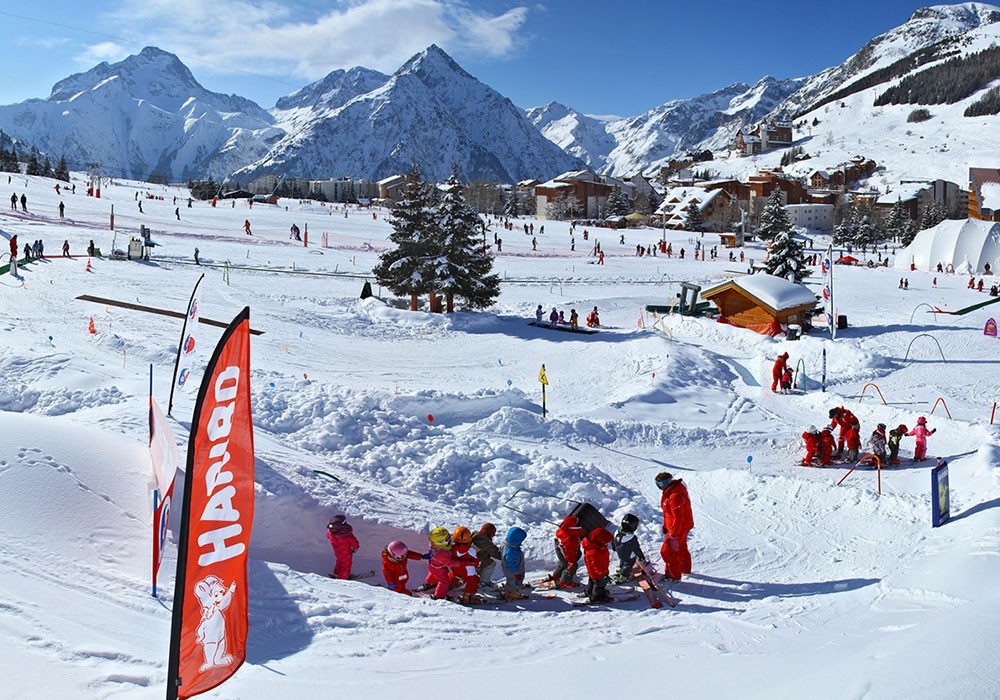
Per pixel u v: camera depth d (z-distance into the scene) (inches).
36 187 2925.7
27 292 1191.6
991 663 201.9
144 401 573.6
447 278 1448.1
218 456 194.2
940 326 1546.5
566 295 1876.2
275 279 1654.8
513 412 767.7
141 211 2586.1
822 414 942.4
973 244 2888.8
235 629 194.9
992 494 522.3
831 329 1424.7
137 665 259.9
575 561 438.6
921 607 341.1
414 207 1472.7
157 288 1359.5
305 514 454.0
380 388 893.8
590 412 880.3
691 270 2512.3
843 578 434.0
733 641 316.2
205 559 191.5
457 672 272.5
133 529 370.6
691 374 1082.1
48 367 666.2
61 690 231.9
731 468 711.1
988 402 981.2
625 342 1252.5
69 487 376.2
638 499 589.9
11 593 291.9
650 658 288.4
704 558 482.0
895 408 888.3
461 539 411.8
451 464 578.6
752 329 1461.6
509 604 409.4
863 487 637.3
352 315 1393.9
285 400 657.6
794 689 220.8
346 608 348.8
